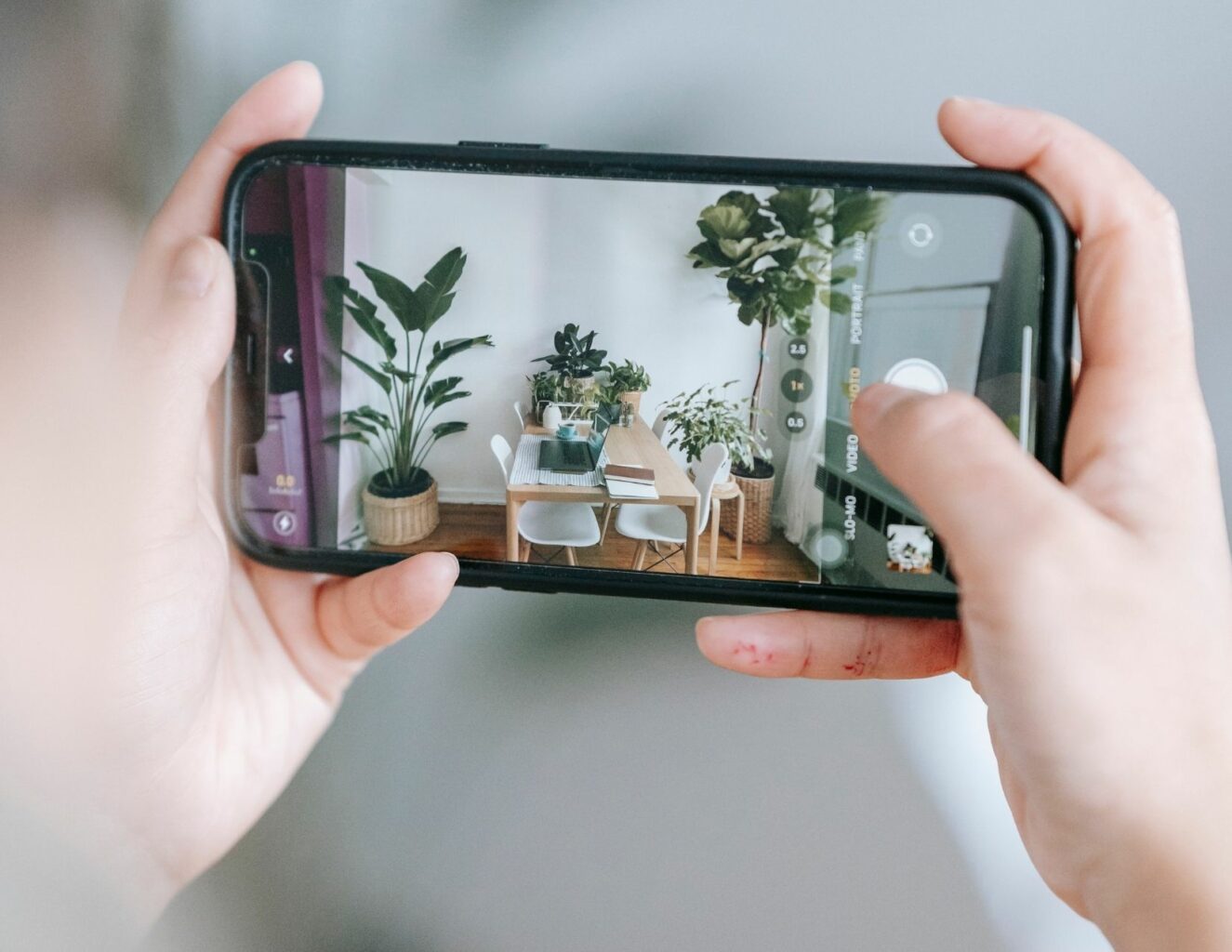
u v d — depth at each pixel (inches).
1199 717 13.8
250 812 20.9
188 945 23.5
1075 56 24.3
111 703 17.7
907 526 19.0
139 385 16.9
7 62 23.4
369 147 17.9
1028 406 17.9
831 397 19.1
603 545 19.7
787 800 26.2
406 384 19.5
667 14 24.9
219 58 24.7
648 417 19.7
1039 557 13.3
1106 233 17.8
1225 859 13.7
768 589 19.2
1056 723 14.0
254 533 19.7
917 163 25.1
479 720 26.5
